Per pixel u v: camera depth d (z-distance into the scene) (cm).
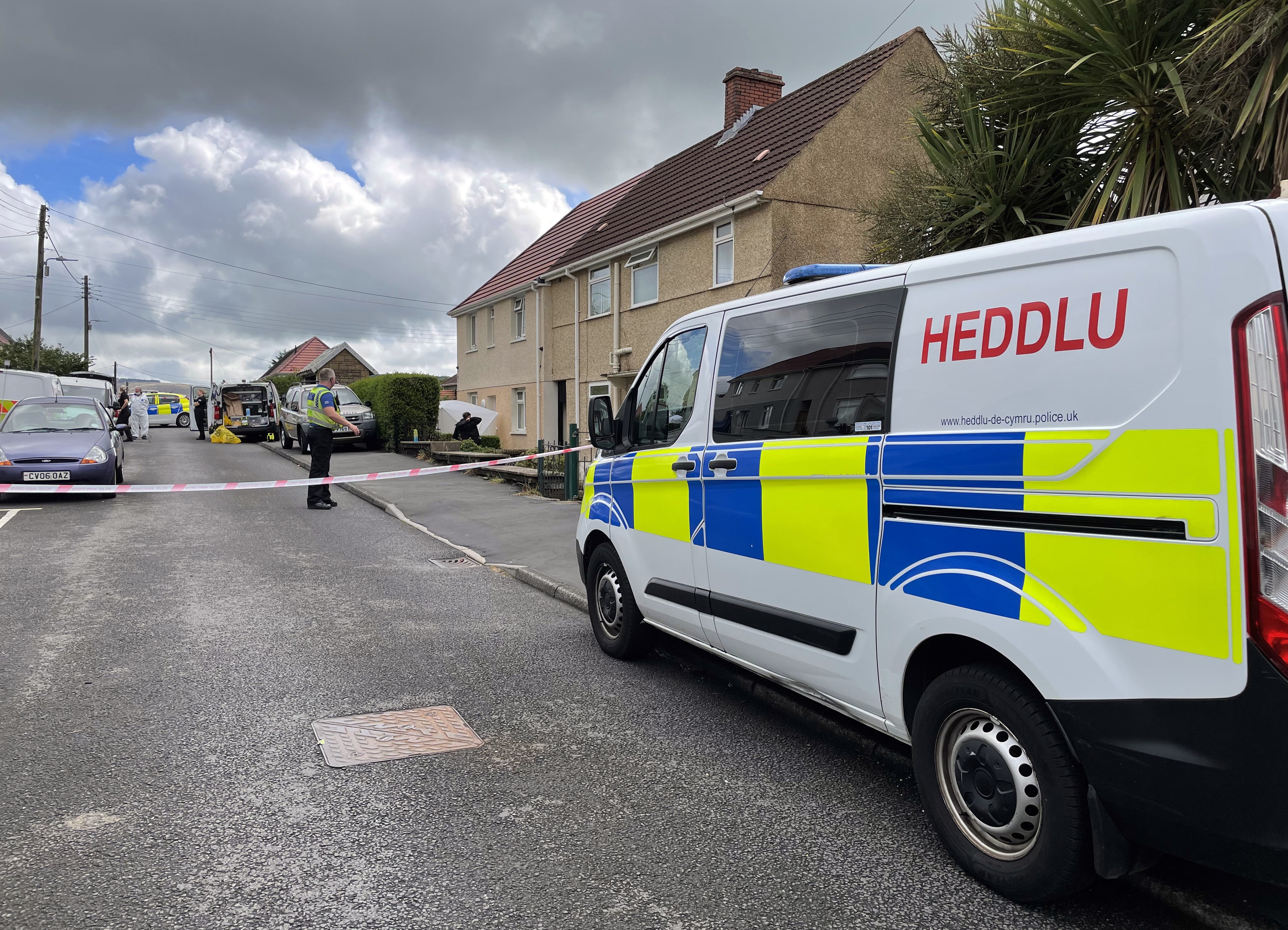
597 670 527
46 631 587
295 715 440
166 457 2252
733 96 2106
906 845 316
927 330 302
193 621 621
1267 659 207
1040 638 253
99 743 398
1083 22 575
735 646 411
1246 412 211
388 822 328
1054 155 659
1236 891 271
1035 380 262
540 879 289
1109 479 238
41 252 3750
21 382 1903
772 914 271
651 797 354
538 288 2416
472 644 580
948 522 285
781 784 369
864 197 1630
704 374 442
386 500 1320
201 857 299
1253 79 514
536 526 1070
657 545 476
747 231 1612
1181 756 222
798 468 354
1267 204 218
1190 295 224
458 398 3184
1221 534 214
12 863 292
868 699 327
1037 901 269
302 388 2323
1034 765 262
